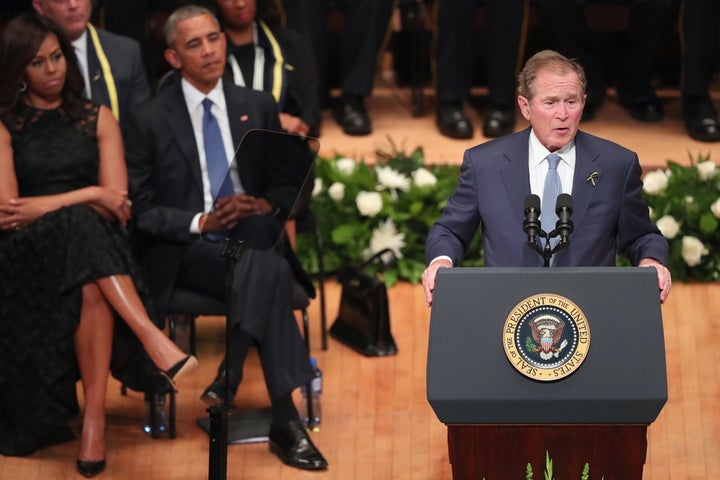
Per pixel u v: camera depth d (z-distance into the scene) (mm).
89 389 15297
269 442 15773
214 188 16453
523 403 10531
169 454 15672
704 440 15938
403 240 20438
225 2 18609
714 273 20172
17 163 15859
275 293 15531
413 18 23031
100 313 15195
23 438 15484
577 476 10867
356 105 22922
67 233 15078
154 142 16359
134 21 22391
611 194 12586
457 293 10695
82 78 16250
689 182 20609
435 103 24484
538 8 22984
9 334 15359
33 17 15758
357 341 18453
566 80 12234
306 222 18266
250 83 18953
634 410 10500
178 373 14938
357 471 15227
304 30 23078
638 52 23578
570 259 12508
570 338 10539
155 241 16234
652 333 10539
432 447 15805
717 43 25000
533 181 12703
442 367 10609
